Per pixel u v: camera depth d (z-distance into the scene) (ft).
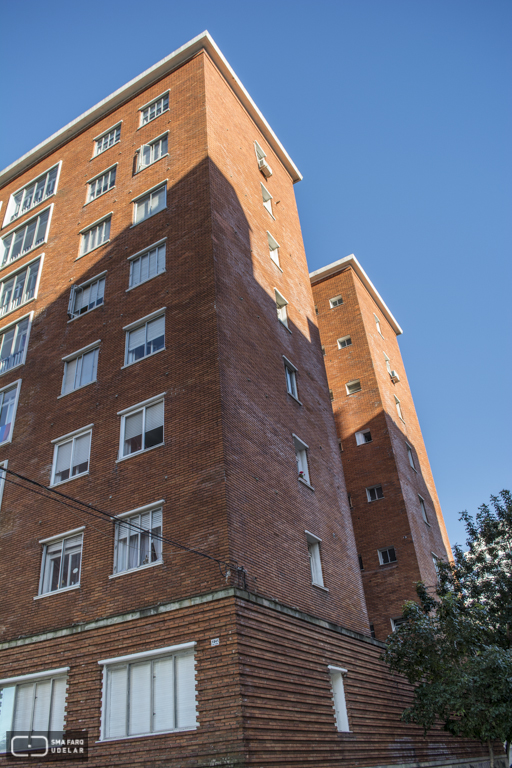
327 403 101.50
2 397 92.73
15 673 65.36
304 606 69.51
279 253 106.52
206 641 55.77
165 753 52.95
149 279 86.74
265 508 69.77
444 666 70.69
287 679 59.21
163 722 54.85
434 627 73.56
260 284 93.56
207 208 87.35
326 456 92.89
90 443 77.92
